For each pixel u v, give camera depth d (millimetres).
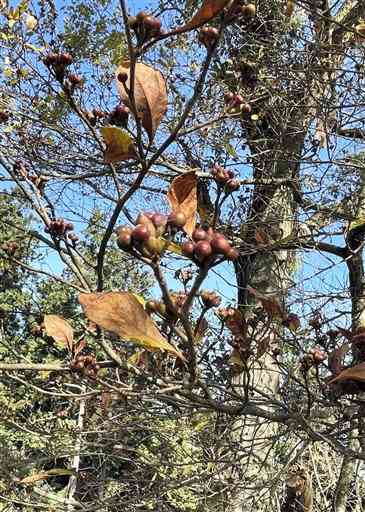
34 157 3910
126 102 1225
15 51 4078
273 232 5066
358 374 1560
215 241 1105
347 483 4781
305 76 4672
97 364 2297
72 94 1719
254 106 5035
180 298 1797
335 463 5012
